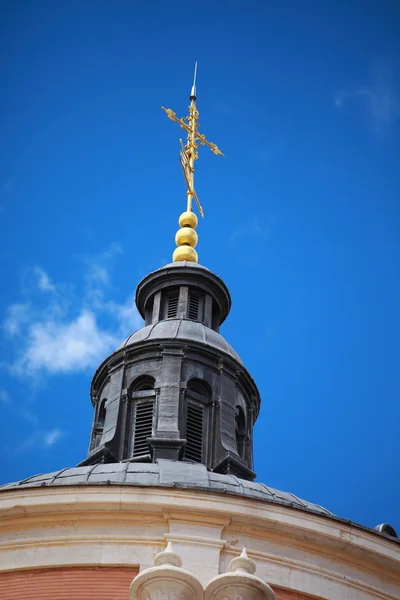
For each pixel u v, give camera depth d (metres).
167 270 39.34
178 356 36.50
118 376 36.75
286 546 28.80
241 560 23.14
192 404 35.91
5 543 28.38
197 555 28.03
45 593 27.66
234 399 36.59
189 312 38.78
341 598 28.53
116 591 27.58
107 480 30.02
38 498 28.42
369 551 29.08
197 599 22.33
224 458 34.69
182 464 31.44
